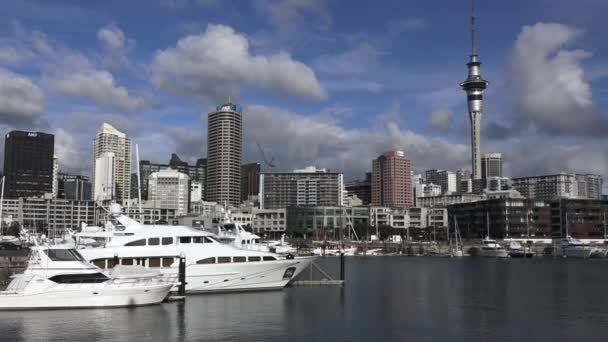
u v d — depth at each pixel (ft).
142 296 207.10
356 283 336.70
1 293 193.88
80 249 222.89
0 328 171.73
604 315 211.41
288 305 220.64
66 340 159.33
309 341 163.32
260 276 247.29
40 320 182.70
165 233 232.32
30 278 197.16
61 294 197.36
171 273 227.20
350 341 164.04
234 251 240.94
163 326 177.88
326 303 232.73
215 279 237.86
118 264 214.07
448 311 219.41
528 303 243.60
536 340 166.40
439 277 386.73
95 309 199.72
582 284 331.98
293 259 255.91
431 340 165.89
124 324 178.81
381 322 193.67
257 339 164.96
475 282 346.95
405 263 590.14
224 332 172.35
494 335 173.78
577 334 175.63
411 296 267.59
